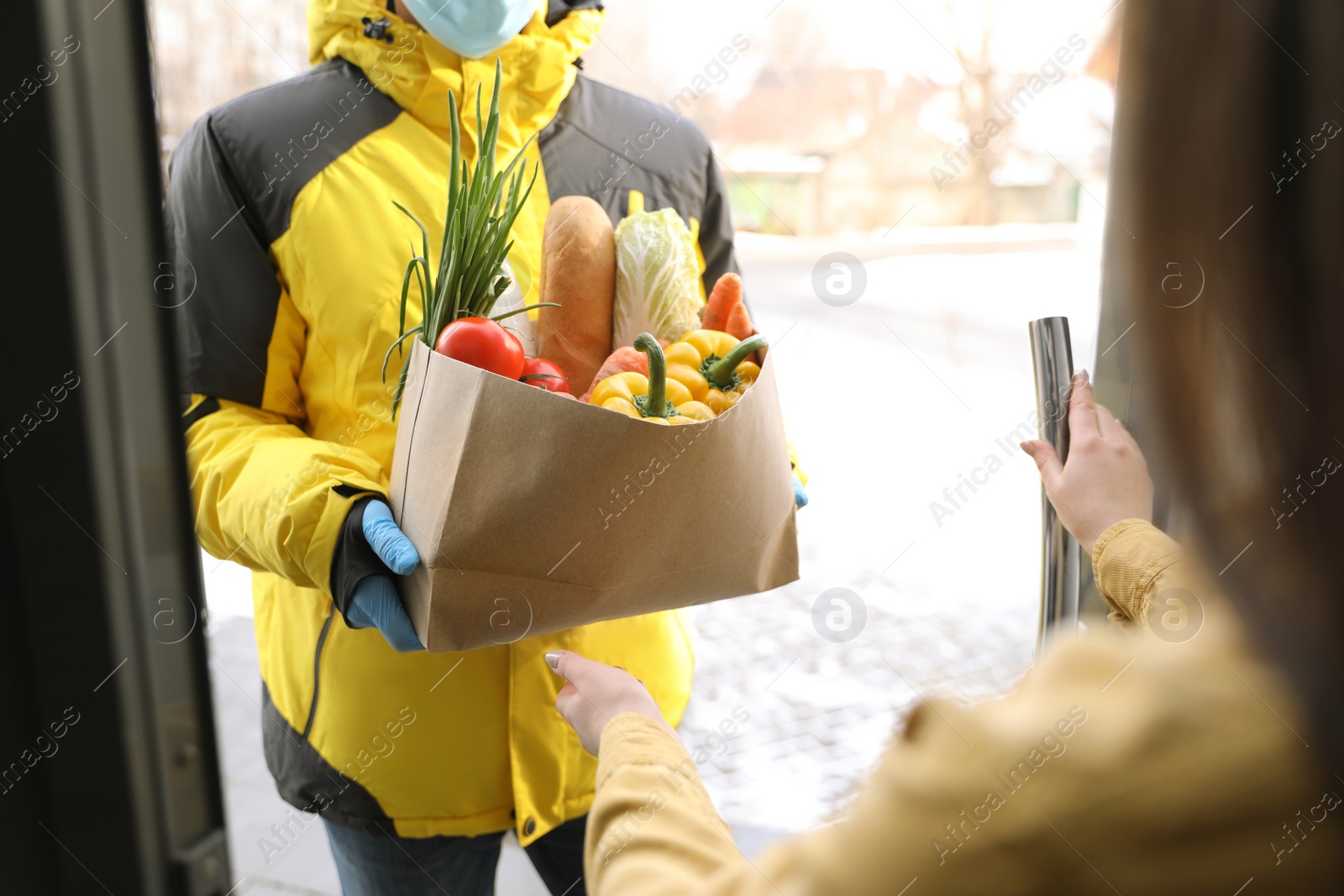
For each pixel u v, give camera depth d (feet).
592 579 2.56
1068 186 12.27
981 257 12.70
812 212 13.87
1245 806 1.07
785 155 13.67
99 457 1.00
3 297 0.95
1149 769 1.10
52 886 1.10
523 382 2.61
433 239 3.26
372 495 2.89
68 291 0.94
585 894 3.67
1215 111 0.96
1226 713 1.10
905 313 11.91
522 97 3.42
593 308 2.97
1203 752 1.09
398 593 2.79
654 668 3.55
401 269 3.21
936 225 13.16
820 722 6.27
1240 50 0.94
